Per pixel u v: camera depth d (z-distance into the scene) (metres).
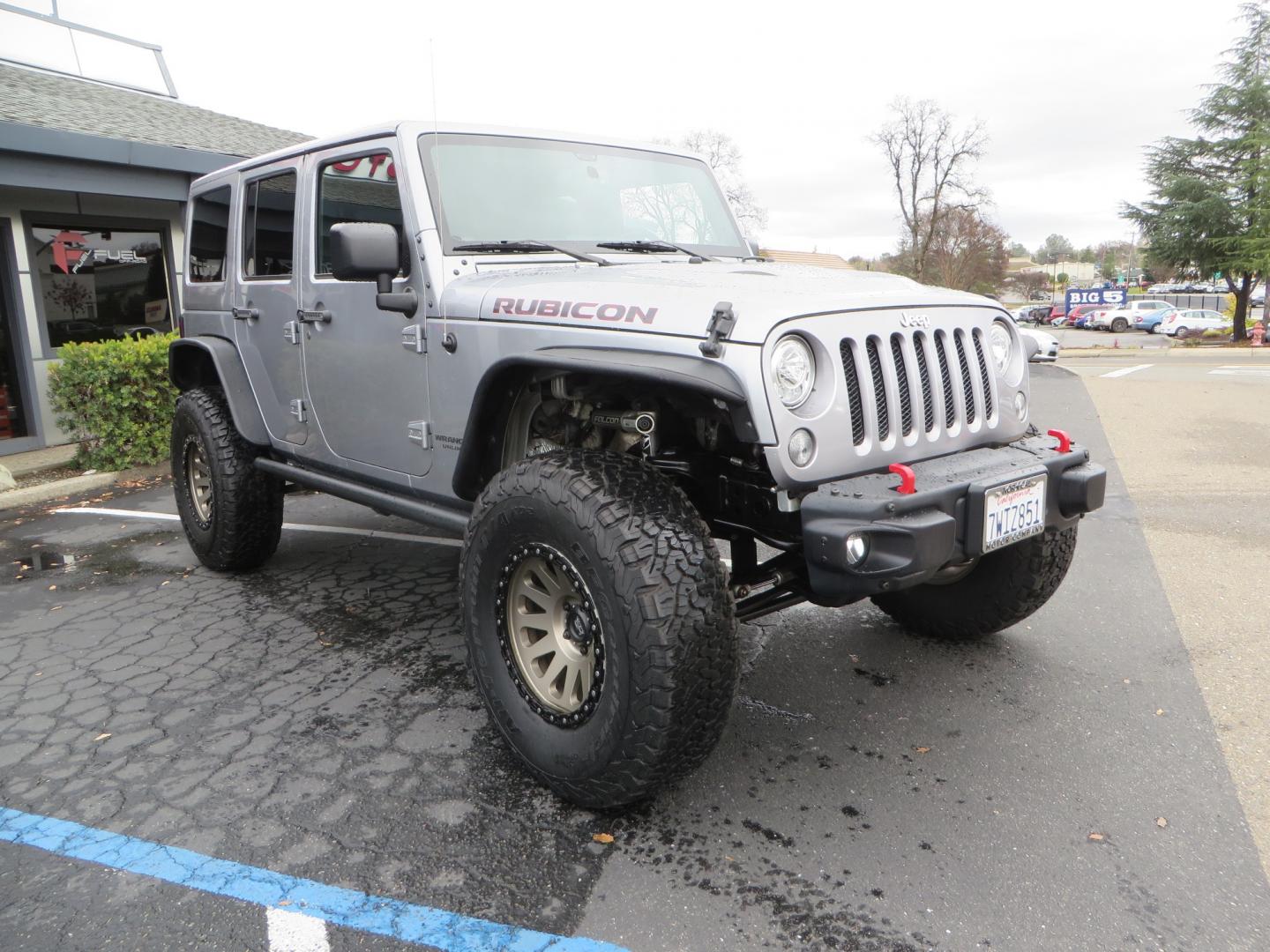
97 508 6.85
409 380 3.21
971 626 3.56
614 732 2.30
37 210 9.05
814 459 2.33
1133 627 3.90
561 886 2.25
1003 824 2.47
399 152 3.17
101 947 2.06
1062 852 2.34
